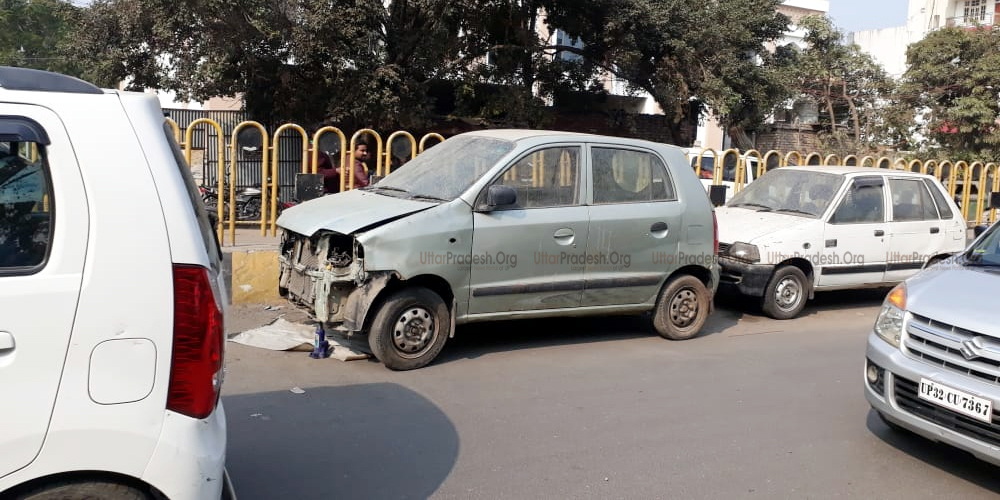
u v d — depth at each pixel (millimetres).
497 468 4160
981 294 4145
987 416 3750
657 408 5219
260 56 14102
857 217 8578
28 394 2330
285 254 6391
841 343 7352
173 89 14688
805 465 4375
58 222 2398
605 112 20453
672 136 19609
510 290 6035
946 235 9188
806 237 8188
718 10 17672
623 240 6520
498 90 17469
